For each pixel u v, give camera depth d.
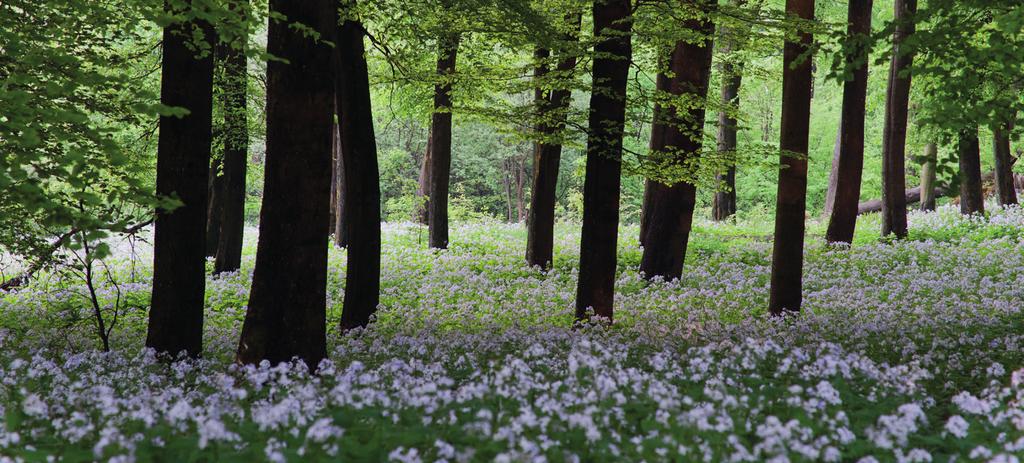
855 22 18.31
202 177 10.02
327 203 9.13
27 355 9.75
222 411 5.89
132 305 14.05
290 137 8.86
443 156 21.34
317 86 8.80
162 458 5.20
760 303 14.70
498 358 8.72
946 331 10.50
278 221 8.98
